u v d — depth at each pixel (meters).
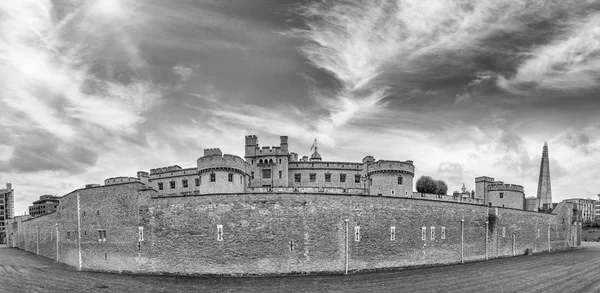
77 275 61.16
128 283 54.66
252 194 59.78
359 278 57.00
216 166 74.12
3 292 49.78
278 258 58.78
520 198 110.44
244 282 54.53
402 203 67.06
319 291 49.56
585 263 75.88
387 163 81.50
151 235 61.53
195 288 51.50
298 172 96.06
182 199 60.94
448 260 72.12
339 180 96.62
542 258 84.25
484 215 81.00
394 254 64.94
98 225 66.88
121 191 64.88
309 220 60.06
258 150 95.19
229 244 58.94
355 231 61.84
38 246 98.12
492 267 68.94
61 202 79.81
